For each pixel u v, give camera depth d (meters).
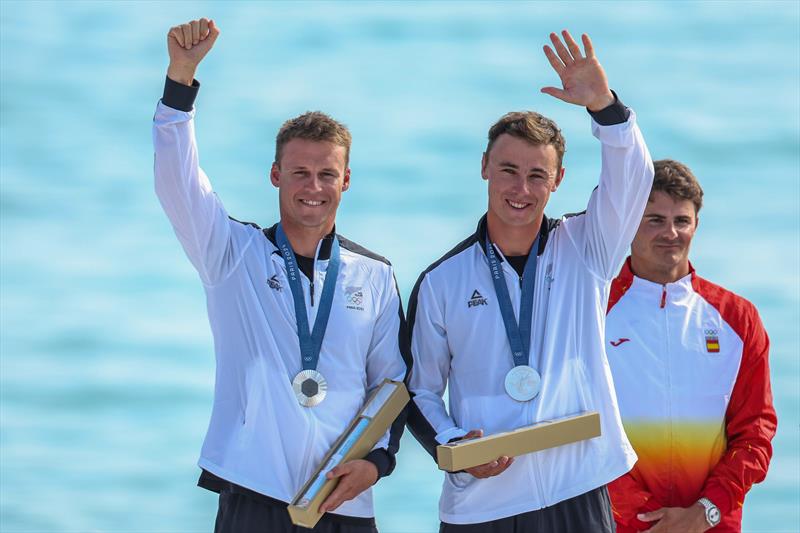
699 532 20.64
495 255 20.08
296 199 19.19
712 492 20.88
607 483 19.75
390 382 19.61
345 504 19.14
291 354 19.14
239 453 18.78
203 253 19.06
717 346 21.58
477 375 19.73
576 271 19.94
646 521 21.02
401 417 19.56
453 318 19.94
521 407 19.38
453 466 17.97
